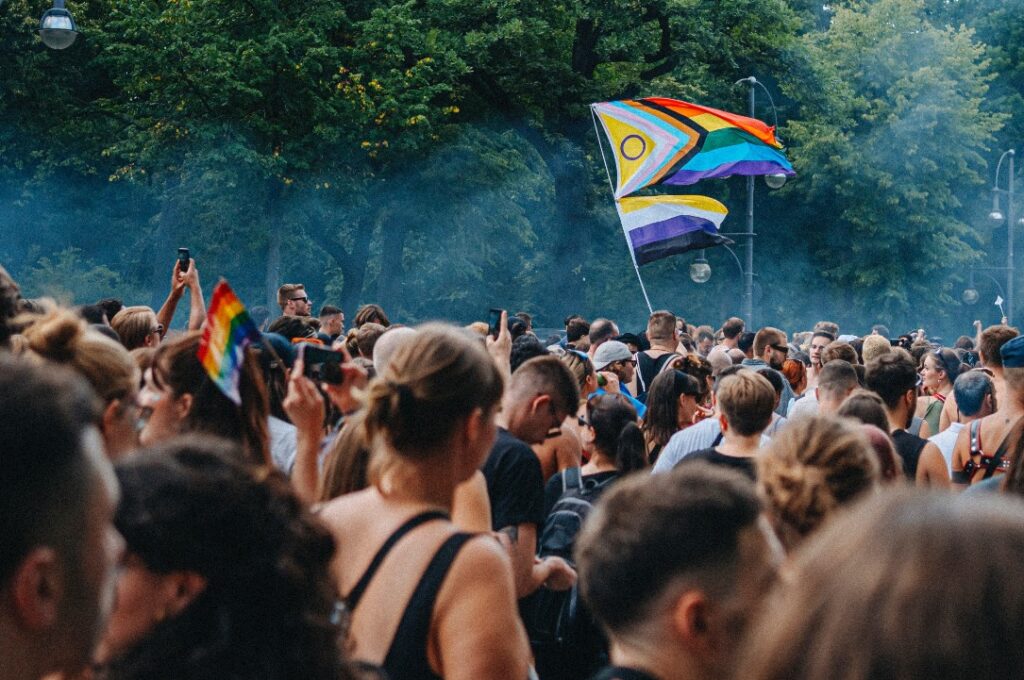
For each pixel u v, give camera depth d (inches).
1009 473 163.3
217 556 66.4
